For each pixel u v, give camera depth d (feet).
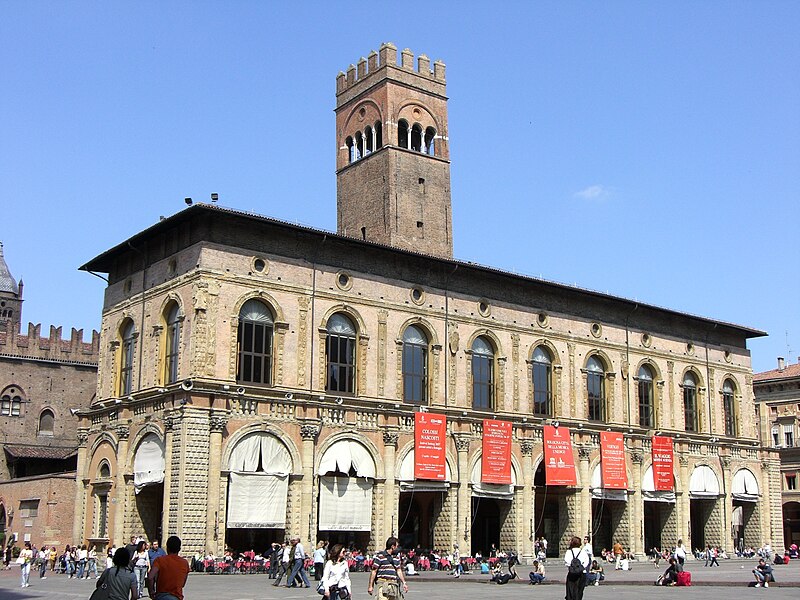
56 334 348.18
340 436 214.69
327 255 221.25
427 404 232.94
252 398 202.28
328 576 110.83
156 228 212.02
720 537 294.05
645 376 286.05
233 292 204.44
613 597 137.18
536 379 256.93
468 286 246.47
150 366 212.84
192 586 157.79
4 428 329.11
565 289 263.90
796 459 388.98
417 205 284.20
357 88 301.84
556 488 261.03
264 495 201.57
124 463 212.64
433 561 222.28
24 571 174.60
